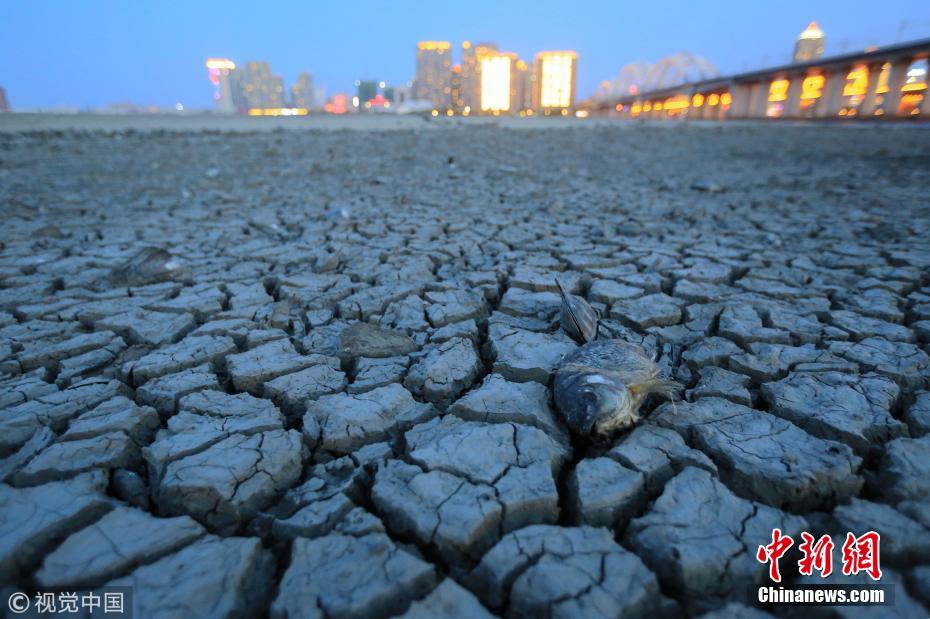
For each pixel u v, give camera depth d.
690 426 0.50
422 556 0.39
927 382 0.59
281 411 0.57
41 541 0.38
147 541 0.38
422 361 0.65
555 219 1.48
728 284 0.97
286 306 0.83
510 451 0.46
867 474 0.46
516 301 0.85
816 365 0.62
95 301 0.85
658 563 0.37
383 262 1.10
